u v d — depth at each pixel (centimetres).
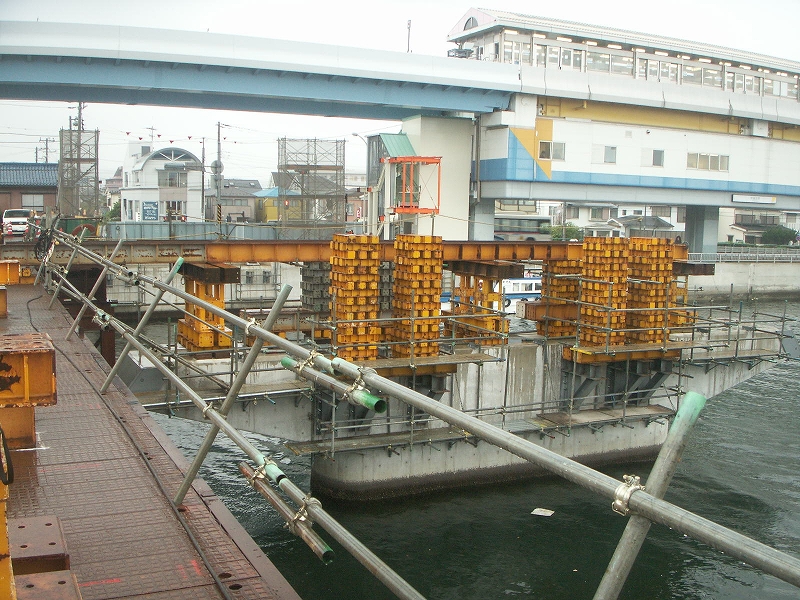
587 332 2944
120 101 4950
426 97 5281
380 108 5728
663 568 2050
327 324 2459
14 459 961
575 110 5834
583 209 9912
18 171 7969
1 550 432
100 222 5025
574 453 2878
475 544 2197
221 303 2725
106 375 1439
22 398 750
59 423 1127
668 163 6253
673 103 6091
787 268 7775
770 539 2231
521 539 2233
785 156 6900
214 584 642
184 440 3064
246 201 9562
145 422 1135
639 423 2986
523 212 9150
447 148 5700
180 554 700
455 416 393
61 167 5553
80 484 880
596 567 2045
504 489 2691
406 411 2709
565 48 6156
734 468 2797
